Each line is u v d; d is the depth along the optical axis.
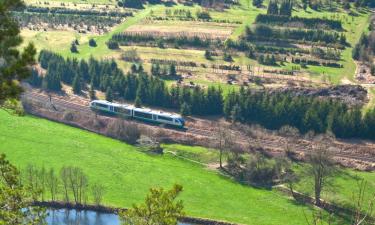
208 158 173.12
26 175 150.75
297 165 165.38
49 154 171.50
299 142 177.38
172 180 160.38
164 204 61.03
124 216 63.25
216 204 148.88
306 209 145.75
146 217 61.06
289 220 141.25
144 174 163.25
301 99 188.00
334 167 156.00
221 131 174.75
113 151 176.88
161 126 192.75
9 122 193.00
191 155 175.00
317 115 183.75
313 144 175.62
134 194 151.88
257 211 145.88
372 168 163.25
